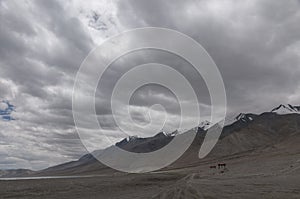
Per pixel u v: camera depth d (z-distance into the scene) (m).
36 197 43.78
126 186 59.81
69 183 67.62
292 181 53.34
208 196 34.03
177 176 93.69
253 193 36.69
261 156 176.12
